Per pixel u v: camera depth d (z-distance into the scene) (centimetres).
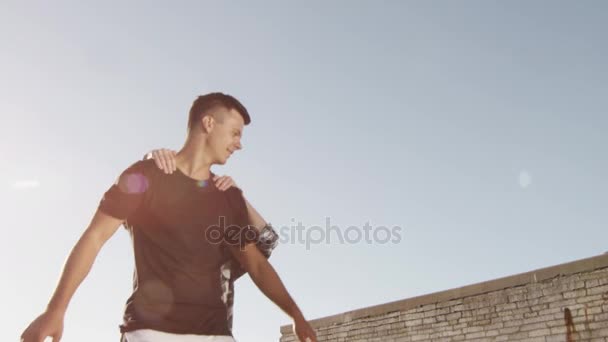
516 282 867
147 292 189
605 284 773
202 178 207
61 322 175
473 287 916
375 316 1034
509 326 859
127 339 185
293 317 221
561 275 823
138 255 195
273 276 219
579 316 789
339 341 1073
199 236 198
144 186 192
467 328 907
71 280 178
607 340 754
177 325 187
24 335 169
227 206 209
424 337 954
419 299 978
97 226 185
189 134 211
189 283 193
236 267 216
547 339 812
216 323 197
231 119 209
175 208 196
